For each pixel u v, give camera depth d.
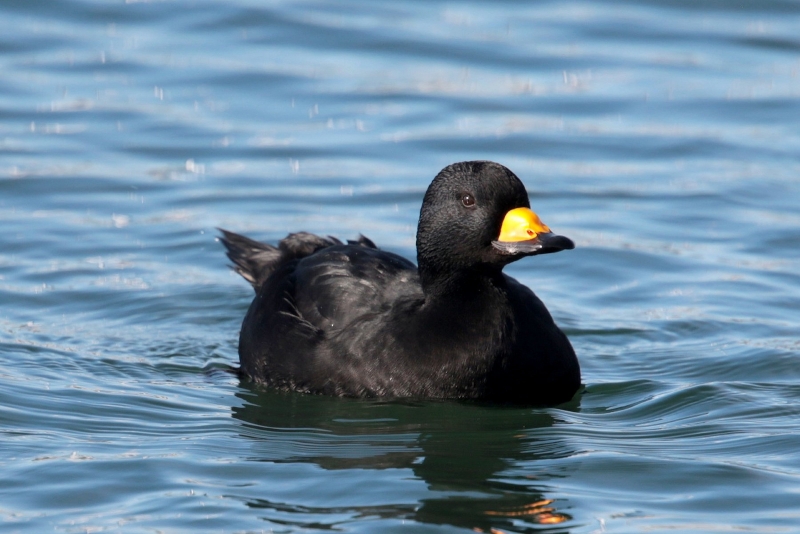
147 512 8.48
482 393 10.98
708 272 14.75
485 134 18.94
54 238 15.55
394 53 21.44
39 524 8.30
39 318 13.45
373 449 9.87
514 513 8.52
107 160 17.91
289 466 9.41
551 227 16.08
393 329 11.09
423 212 10.99
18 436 9.99
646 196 17.05
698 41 22.09
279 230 15.94
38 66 20.50
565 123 19.34
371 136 18.91
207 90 20.08
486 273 10.94
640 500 8.77
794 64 21.27
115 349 12.66
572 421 10.66
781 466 9.34
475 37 21.98
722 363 12.15
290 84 20.34
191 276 14.75
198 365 12.39
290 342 11.52
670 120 19.44
